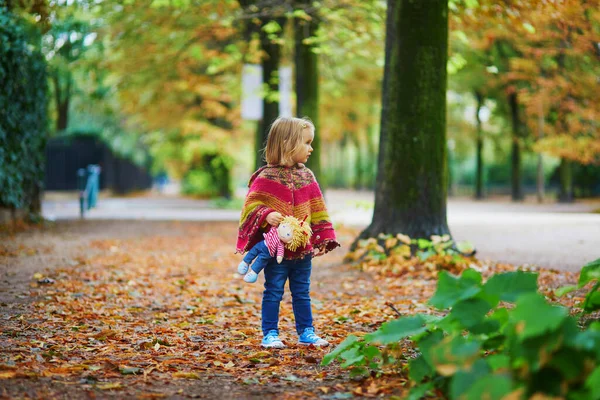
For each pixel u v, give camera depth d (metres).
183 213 22.59
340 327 6.02
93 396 3.62
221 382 4.09
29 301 7.06
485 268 9.31
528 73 24.08
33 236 13.53
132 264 10.41
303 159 5.19
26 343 5.01
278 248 4.96
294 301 5.32
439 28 10.05
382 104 10.42
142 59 18.98
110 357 4.71
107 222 18.06
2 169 13.19
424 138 10.04
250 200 5.07
